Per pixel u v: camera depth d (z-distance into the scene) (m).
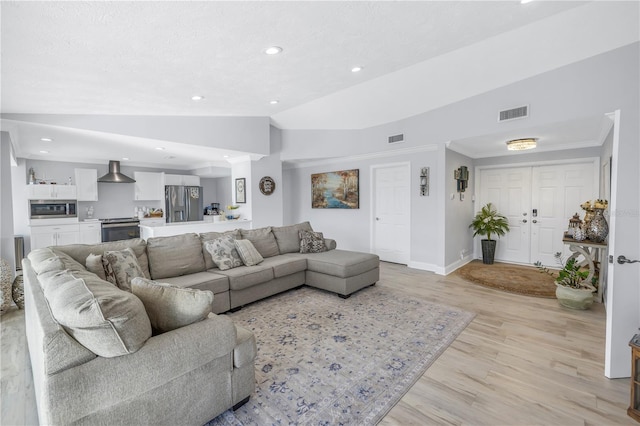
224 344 1.69
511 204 5.75
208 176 8.48
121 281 2.67
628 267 2.11
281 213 6.14
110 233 6.30
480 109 4.21
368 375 2.21
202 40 2.26
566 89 3.32
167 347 1.46
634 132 2.10
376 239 6.14
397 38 2.51
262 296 3.69
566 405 1.89
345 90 4.48
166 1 1.74
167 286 1.71
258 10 1.94
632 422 1.74
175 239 3.48
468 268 5.36
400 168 5.71
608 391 2.02
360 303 3.69
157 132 4.25
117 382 1.29
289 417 1.78
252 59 2.70
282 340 2.75
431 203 5.16
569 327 2.99
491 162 5.84
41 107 3.29
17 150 5.09
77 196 6.26
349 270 3.85
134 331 1.35
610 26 2.63
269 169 5.97
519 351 2.54
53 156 5.88
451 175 5.07
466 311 3.41
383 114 5.17
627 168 2.11
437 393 2.01
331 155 6.01
